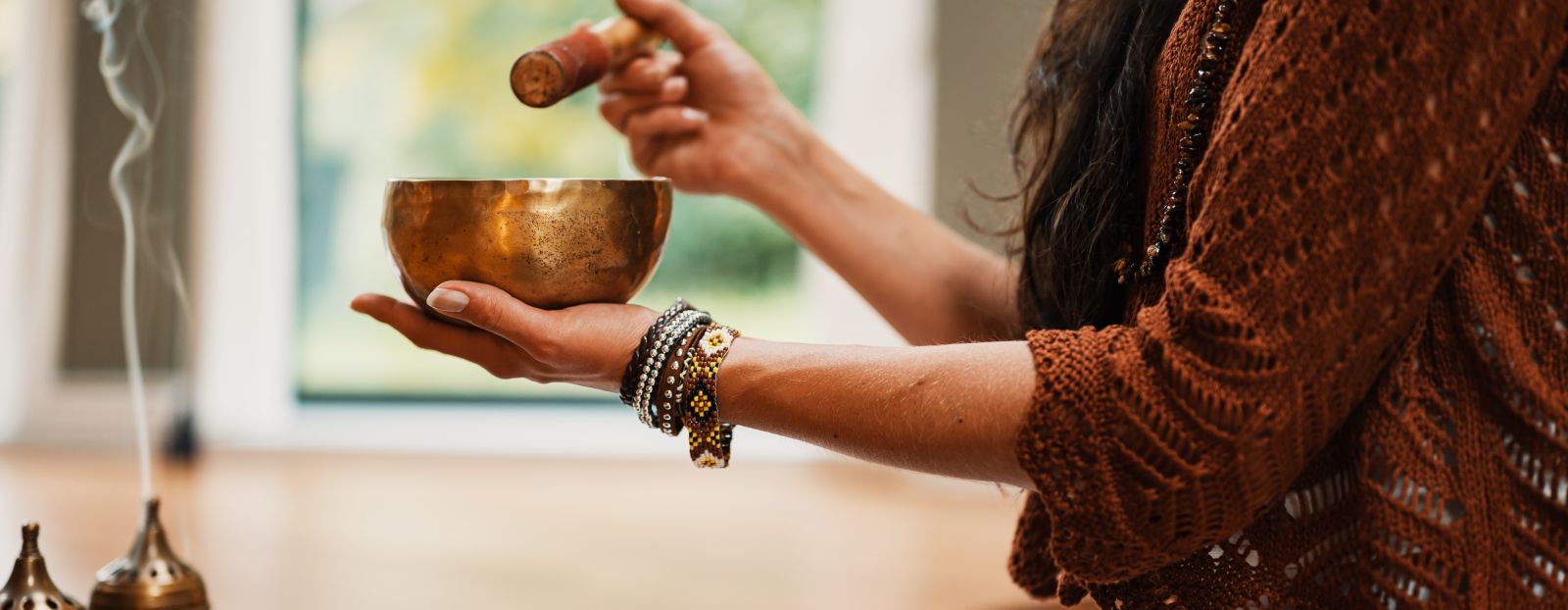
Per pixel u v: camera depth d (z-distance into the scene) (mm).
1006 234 1034
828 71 3156
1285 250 652
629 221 815
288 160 3352
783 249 3463
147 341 3232
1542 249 681
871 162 3123
